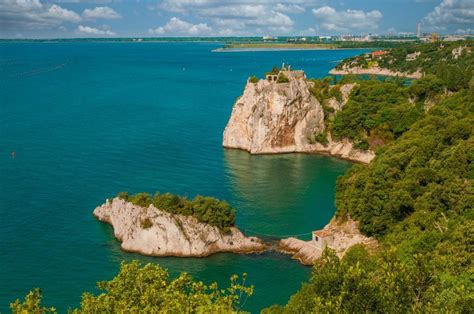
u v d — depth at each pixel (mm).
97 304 47312
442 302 45781
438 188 88375
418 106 183250
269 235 105938
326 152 180500
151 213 99188
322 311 44062
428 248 67625
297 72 186125
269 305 80688
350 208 98438
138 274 51094
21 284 86000
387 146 126062
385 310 43000
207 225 99125
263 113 175125
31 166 148625
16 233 104500
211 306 44531
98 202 121875
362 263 65688
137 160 158125
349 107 179375
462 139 108688
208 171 150750
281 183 141625
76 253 97188
